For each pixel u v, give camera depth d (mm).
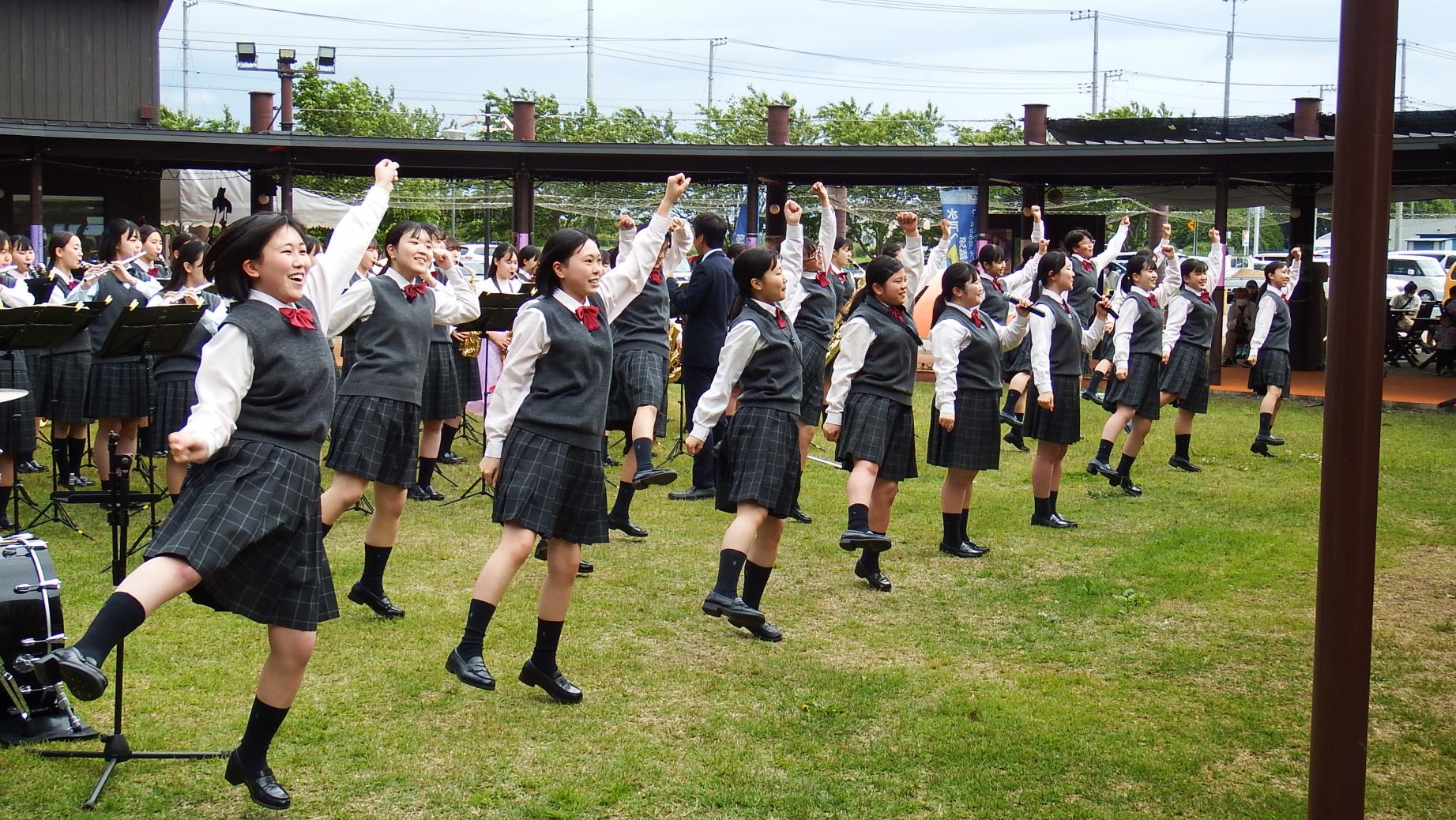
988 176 16344
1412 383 15953
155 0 18828
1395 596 5965
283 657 3332
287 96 19281
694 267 8125
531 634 5102
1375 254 2592
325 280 3580
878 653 5035
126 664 4555
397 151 16203
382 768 3773
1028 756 3961
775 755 3943
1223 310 15023
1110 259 11234
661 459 9500
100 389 7043
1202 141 15625
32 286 9469
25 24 18250
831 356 10617
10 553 3869
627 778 3740
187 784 3600
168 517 3195
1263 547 6809
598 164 16672
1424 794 3768
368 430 5117
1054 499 7445
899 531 7293
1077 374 7316
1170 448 10438
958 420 6500
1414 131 14523
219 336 3205
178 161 17125
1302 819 3545
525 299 8109
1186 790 3730
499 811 3510
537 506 4195
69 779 3576
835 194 19031
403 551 6457
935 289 15211
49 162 16031
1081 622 5492
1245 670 4859
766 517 5227
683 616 5457
